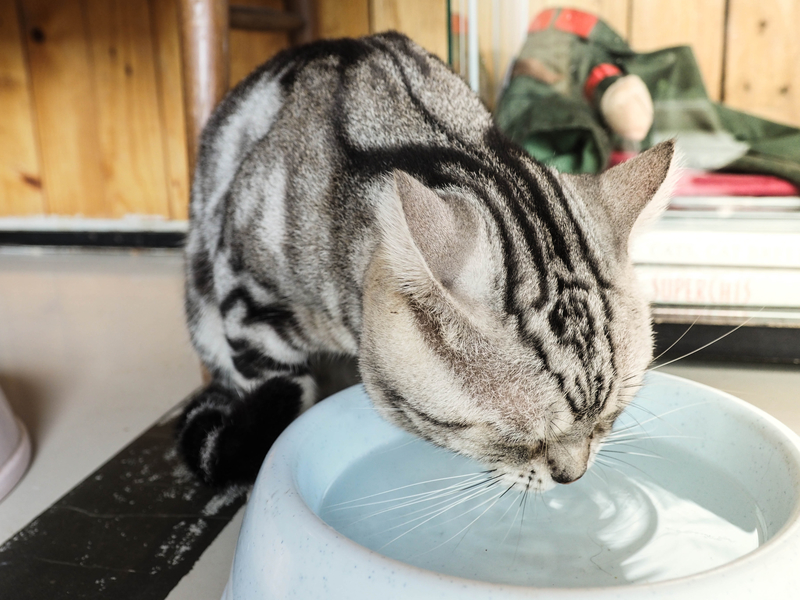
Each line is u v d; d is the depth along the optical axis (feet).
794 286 1.51
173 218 2.85
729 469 0.94
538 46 1.76
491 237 0.83
